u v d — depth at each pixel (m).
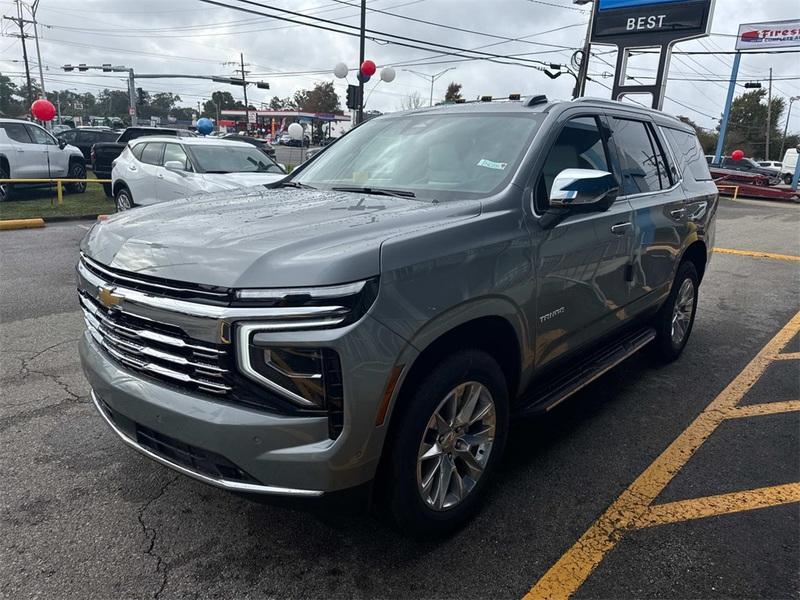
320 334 2.09
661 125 4.71
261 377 2.14
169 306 2.24
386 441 2.40
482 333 2.75
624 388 4.64
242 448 2.18
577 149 3.49
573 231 3.21
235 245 2.29
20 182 14.77
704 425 4.00
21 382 4.39
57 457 3.40
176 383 2.35
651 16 22.78
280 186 3.82
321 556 2.65
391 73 18.94
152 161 10.91
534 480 3.29
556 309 3.17
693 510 3.04
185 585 2.46
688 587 2.49
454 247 2.50
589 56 24.95
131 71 36.34
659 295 4.55
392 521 2.56
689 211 4.75
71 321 5.84
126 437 2.60
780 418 4.12
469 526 2.87
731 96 35.34
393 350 2.21
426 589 2.47
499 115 3.53
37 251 9.42
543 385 3.47
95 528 2.80
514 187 2.97
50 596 2.38
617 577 2.55
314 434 2.16
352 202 3.00
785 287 8.45
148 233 2.55
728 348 5.65
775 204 25.72
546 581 2.52
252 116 69.62
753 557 2.69
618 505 3.07
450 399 2.61
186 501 3.02
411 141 3.65
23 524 2.81
